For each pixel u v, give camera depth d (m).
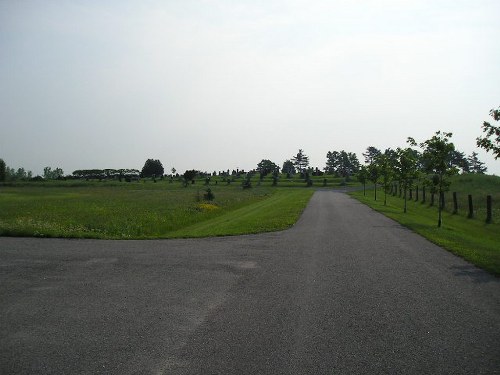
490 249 13.49
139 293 8.28
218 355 5.32
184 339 5.87
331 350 5.46
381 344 5.66
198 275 9.86
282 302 7.61
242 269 10.52
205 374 4.82
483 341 5.77
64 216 26.31
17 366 5.11
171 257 12.25
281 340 5.81
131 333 6.13
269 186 103.06
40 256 12.45
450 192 47.31
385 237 16.16
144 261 11.64
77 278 9.61
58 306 7.48
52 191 74.69
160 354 5.38
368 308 7.25
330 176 138.38
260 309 7.20
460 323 6.50
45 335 6.10
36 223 20.23
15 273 10.15
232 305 7.45
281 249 13.58
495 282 9.10
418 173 36.84
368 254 12.55
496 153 14.81
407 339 5.84
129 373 4.88
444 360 5.17
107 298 7.95
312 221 22.45
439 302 7.61
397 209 32.78
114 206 36.31
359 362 5.11
